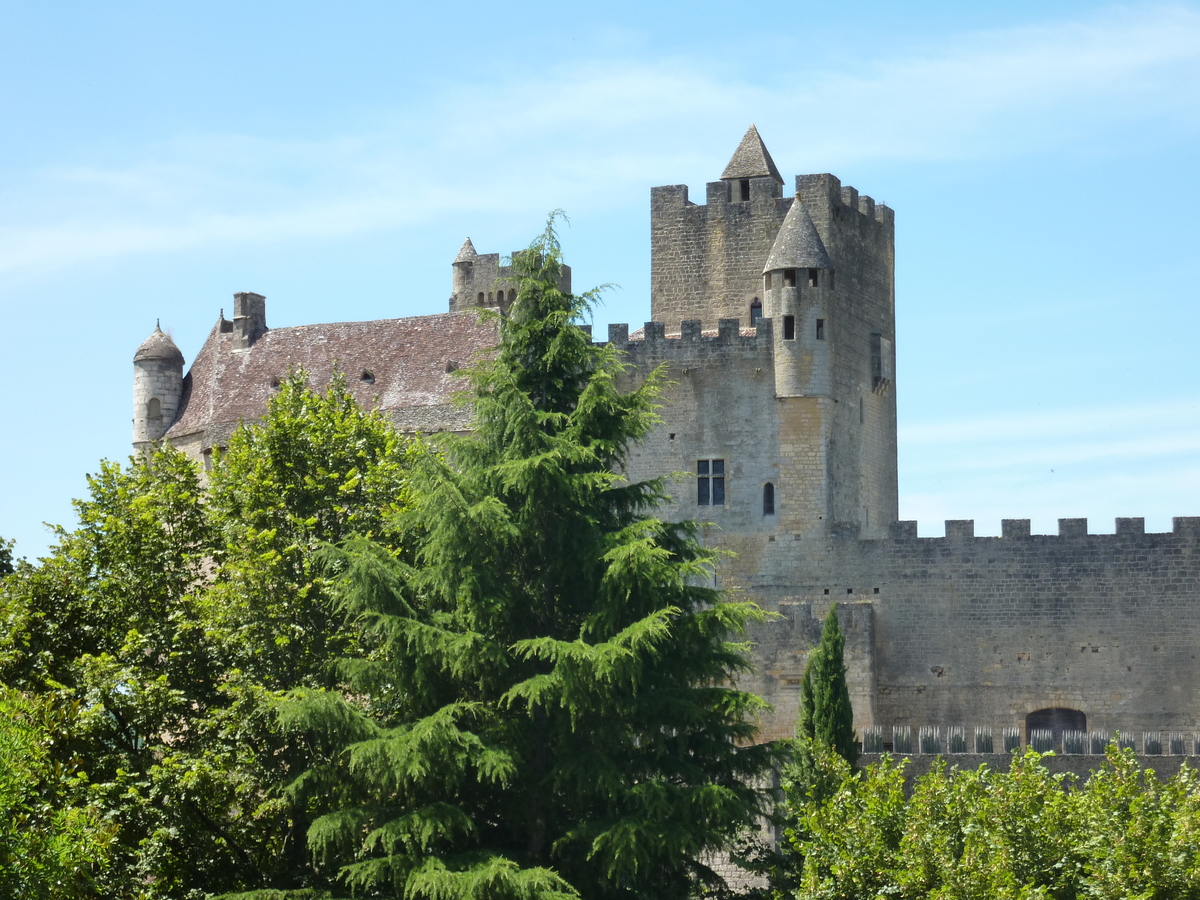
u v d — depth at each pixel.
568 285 90.44
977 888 41.00
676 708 44.94
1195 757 61.72
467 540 45.47
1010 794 44.09
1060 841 43.09
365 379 87.50
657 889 44.78
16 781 37.66
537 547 47.00
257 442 56.44
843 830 44.75
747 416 79.62
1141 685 74.94
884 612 77.25
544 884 40.66
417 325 89.31
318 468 54.81
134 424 94.12
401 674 44.91
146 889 44.12
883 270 86.56
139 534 51.47
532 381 48.81
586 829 43.34
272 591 49.88
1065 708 75.44
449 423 82.75
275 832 47.78
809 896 43.53
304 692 44.03
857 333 83.31
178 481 54.97
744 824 45.81
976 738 65.69
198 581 55.69
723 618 46.06
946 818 44.16
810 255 79.81
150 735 47.75
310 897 43.34
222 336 94.75
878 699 76.81
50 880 37.53
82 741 45.94
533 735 45.59
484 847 44.12
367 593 44.88
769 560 78.62
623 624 45.62
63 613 50.06
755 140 84.44
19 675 48.09
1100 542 75.88
